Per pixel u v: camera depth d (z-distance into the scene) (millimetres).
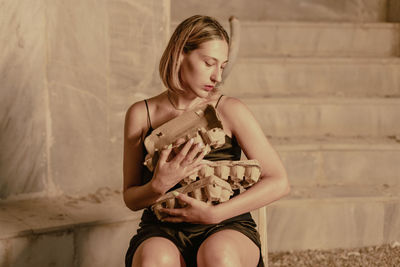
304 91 4457
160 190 1851
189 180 1866
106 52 3246
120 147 3377
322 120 4082
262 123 4035
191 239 1969
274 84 4414
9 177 3129
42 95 3164
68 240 2828
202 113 1876
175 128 1891
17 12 3008
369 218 3523
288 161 3723
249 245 1934
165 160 1833
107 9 3205
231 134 2041
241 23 4723
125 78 3311
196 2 5246
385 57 4750
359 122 4109
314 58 4449
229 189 1869
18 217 2896
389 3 5316
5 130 3074
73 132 3260
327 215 3482
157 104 2094
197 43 1883
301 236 3486
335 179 3795
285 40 4781
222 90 4340
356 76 4484
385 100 4105
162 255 1812
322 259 3361
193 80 1905
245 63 4367
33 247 2738
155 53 3354
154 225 2020
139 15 3279
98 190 3363
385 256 3398
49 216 2930
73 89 3221
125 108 3338
